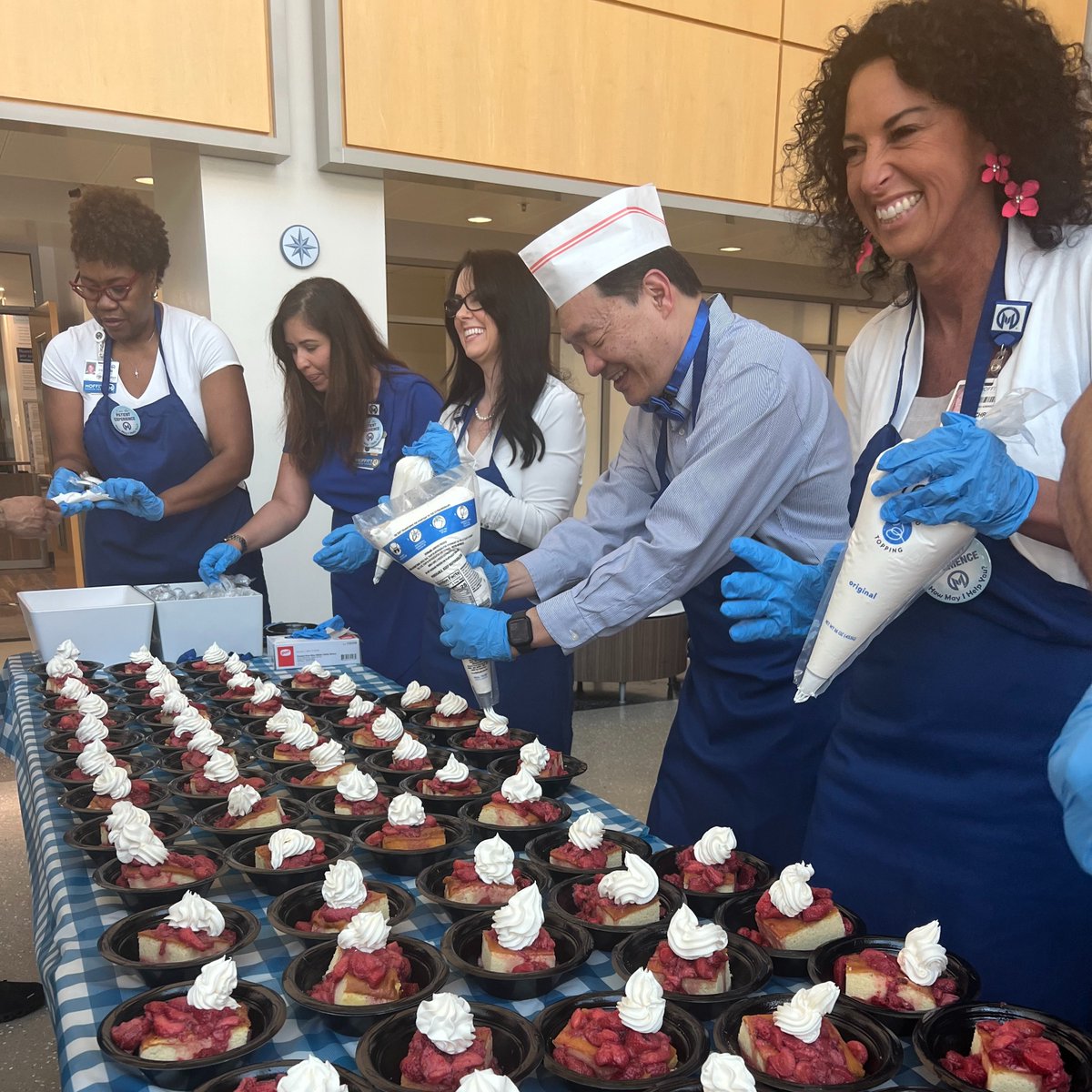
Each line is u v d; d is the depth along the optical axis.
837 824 1.27
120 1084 0.85
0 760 3.80
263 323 3.77
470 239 6.02
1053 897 1.11
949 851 1.15
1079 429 0.79
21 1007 2.19
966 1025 0.92
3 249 6.95
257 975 1.04
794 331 7.71
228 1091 0.83
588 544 1.80
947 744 1.15
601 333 1.46
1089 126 1.03
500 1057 0.91
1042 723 1.09
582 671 4.45
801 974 1.06
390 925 1.10
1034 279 1.09
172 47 3.37
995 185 1.10
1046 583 1.06
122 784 1.49
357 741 1.79
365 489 2.53
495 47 3.98
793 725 1.59
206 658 2.35
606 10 4.25
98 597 2.54
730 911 1.15
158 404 2.78
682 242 6.08
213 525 2.91
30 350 7.24
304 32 3.70
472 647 1.50
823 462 1.49
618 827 1.44
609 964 1.09
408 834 1.34
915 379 1.26
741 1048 0.89
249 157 3.62
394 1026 0.91
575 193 4.34
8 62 3.14
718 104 4.69
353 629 2.59
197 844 1.34
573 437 2.22
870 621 0.99
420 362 6.19
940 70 0.99
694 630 1.69
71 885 1.25
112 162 4.32
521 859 1.27
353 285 3.95
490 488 2.12
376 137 3.76
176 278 4.05
